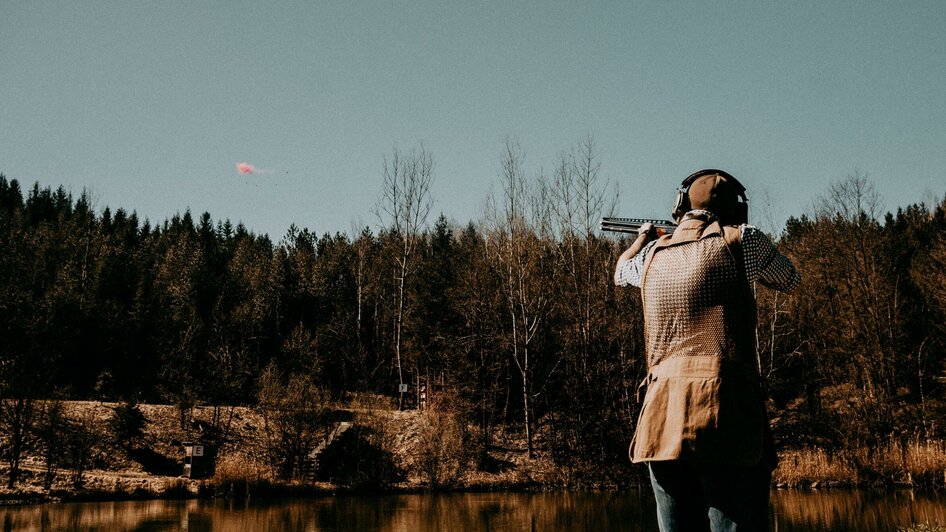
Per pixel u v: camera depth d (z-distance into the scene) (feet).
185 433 97.55
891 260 130.21
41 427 81.97
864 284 118.01
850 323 116.47
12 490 68.54
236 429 101.96
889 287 120.47
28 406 77.30
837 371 115.24
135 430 91.76
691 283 6.39
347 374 151.94
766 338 122.83
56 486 72.18
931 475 83.61
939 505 64.13
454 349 127.34
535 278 130.72
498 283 135.74
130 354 131.54
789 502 69.00
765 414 6.28
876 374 110.32
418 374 137.18
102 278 168.14
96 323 130.52
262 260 201.05
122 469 84.69
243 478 78.13
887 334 114.11
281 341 157.99
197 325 136.36
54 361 94.12
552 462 101.14
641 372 110.32
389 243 170.91
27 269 148.05
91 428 87.97
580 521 57.47
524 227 128.88
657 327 6.62
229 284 180.34
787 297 121.90
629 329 114.52
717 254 6.39
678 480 6.44
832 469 87.76
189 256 197.16
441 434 95.04
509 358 126.82
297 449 87.15
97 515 57.88
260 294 174.19
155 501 71.00
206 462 83.56
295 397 88.89
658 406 6.36
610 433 100.53
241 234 282.15
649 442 6.33
